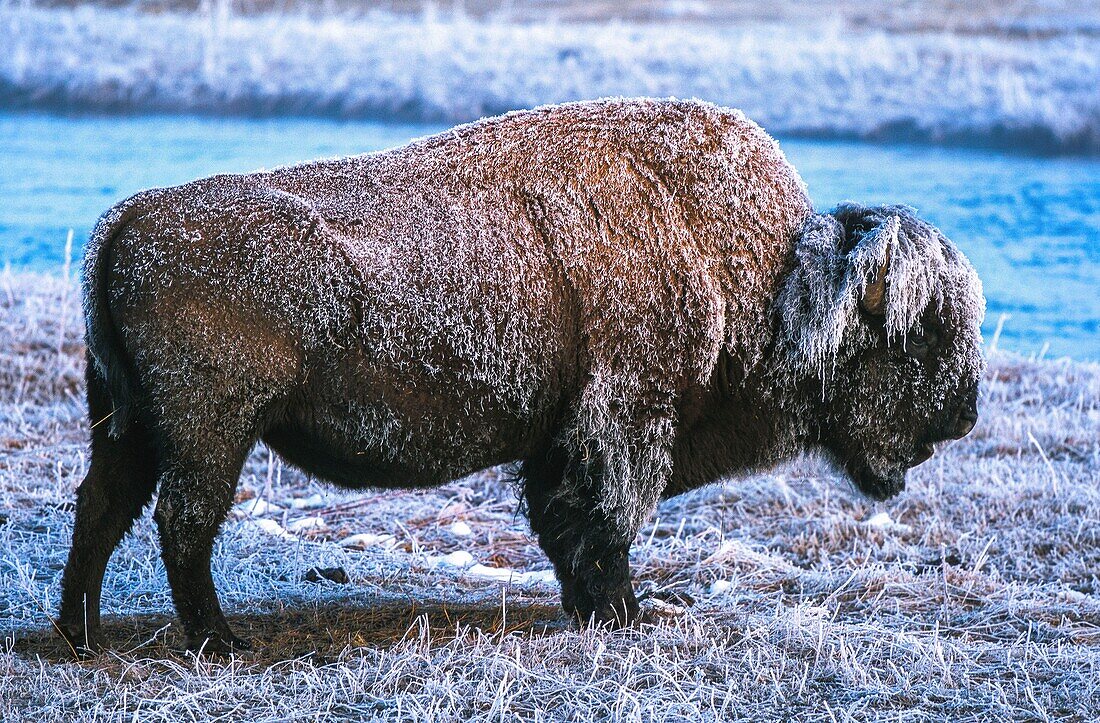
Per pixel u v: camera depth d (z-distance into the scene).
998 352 39.72
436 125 85.75
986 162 77.56
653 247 18.97
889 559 24.89
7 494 26.00
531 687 17.42
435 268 18.34
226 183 18.67
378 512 27.34
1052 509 26.72
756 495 28.23
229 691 17.20
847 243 19.66
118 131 84.00
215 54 100.56
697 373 19.19
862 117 85.19
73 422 31.34
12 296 40.28
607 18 114.56
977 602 22.20
